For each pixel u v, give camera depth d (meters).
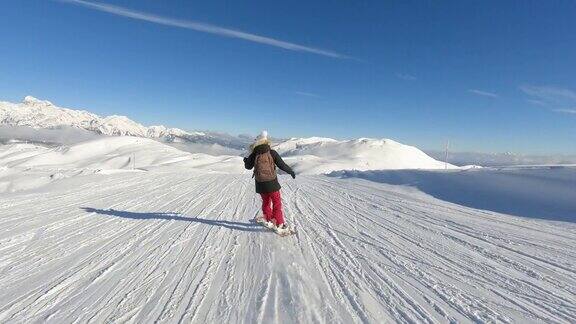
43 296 3.98
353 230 7.10
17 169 20.31
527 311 3.73
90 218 7.98
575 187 10.02
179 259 5.27
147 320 3.46
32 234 6.56
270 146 6.82
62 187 13.23
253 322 3.43
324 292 4.13
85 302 3.84
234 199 11.13
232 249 5.78
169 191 12.84
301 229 7.16
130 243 6.08
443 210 9.41
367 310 3.69
